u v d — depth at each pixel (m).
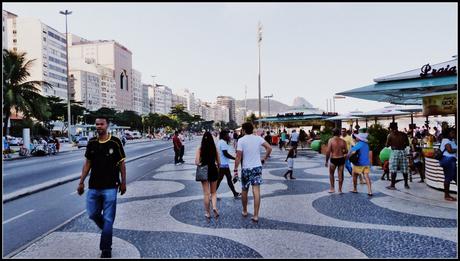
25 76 35.31
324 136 24.17
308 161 18.98
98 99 153.50
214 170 7.18
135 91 195.62
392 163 10.09
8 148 27.64
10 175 14.92
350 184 11.18
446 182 8.38
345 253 5.02
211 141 7.16
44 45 124.44
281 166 16.77
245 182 6.88
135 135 92.19
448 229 6.09
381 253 5.01
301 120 33.94
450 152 8.29
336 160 9.59
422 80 8.72
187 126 153.88
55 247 5.35
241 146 6.87
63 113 82.31
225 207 8.05
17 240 5.80
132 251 5.15
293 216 7.12
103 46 171.88
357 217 6.98
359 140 9.45
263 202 8.52
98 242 5.57
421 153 11.19
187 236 5.85
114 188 5.02
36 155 29.25
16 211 7.89
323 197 9.09
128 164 19.27
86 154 5.05
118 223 6.68
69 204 8.65
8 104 32.75
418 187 10.23
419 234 5.84
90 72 147.38
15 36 122.19
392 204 8.11
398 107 21.23
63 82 136.75
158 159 22.50
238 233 6.00
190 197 9.30
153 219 6.97
